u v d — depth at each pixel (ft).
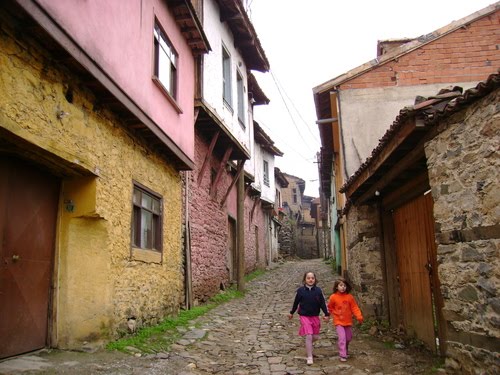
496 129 12.40
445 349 18.75
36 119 15.12
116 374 15.87
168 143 26.63
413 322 22.86
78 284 18.86
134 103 21.67
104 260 19.62
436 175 15.57
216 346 22.43
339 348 19.94
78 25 16.84
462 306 14.30
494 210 12.56
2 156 15.88
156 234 27.04
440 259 15.56
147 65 24.16
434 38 38.29
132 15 22.35
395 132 17.20
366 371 17.88
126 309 21.44
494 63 37.60
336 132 44.11
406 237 23.63
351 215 32.14
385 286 26.20
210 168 41.81
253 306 36.58
